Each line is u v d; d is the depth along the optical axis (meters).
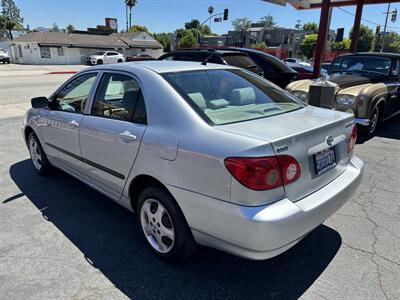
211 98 2.79
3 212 3.65
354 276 2.62
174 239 2.62
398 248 2.99
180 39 65.81
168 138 2.48
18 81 19.66
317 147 2.45
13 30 83.19
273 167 2.10
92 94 3.40
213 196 2.23
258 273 2.67
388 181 4.48
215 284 2.55
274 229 2.07
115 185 3.11
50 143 4.12
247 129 2.34
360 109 6.23
